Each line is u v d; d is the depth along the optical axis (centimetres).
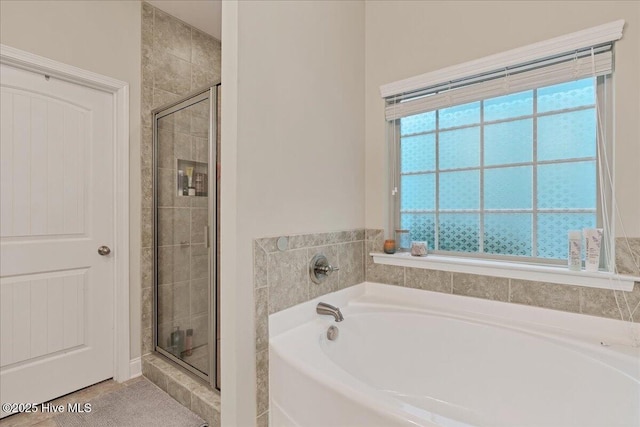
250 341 129
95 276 206
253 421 129
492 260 168
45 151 186
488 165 172
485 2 164
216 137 178
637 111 128
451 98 176
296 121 154
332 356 152
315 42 167
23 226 179
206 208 185
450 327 157
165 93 238
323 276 165
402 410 86
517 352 140
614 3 132
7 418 170
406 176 202
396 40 195
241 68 128
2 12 167
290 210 150
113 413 173
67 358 194
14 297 175
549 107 154
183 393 180
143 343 223
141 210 224
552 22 146
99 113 207
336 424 99
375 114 204
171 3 228
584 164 145
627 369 114
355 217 197
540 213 157
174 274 212
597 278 134
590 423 119
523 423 134
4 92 172
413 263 185
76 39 193
